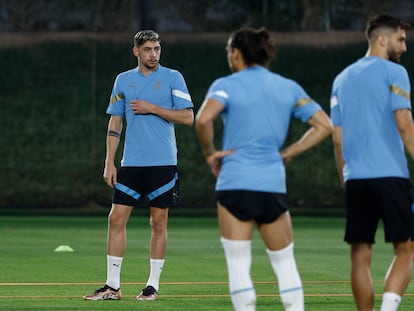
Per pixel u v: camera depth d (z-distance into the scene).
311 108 20.58
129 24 79.94
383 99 21.97
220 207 20.30
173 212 73.88
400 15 81.00
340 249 46.88
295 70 76.56
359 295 22.42
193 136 75.81
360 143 22.11
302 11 81.56
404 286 22.03
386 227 21.94
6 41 76.12
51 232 57.28
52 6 79.56
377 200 22.00
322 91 76.50
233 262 20.25
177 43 75.81
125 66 75.94
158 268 28.73
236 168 20.09
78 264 38.75
